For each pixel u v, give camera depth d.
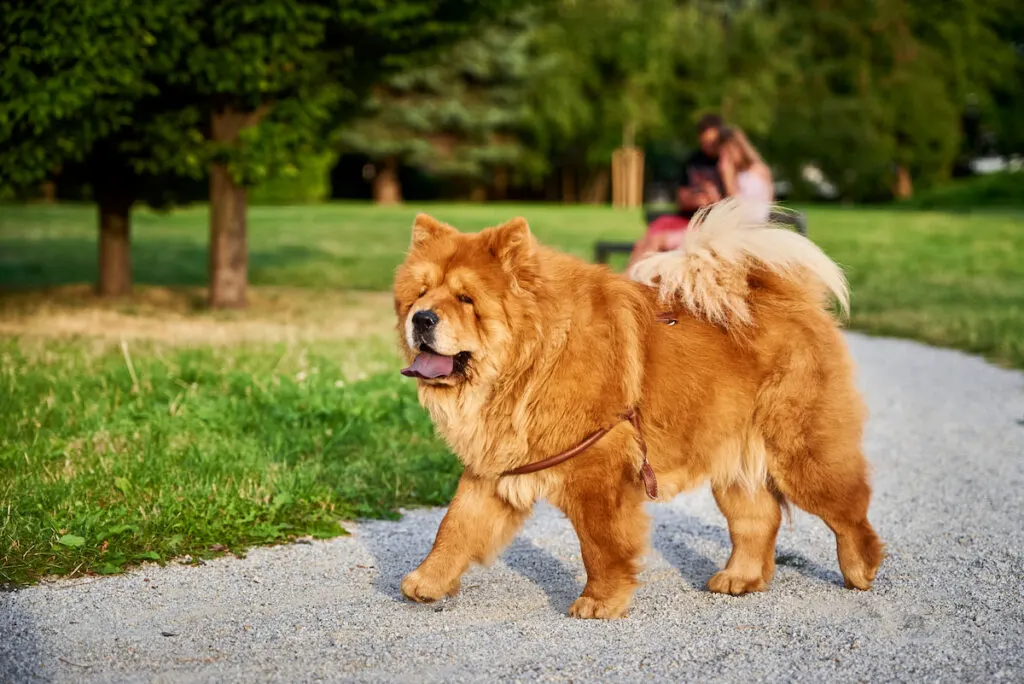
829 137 41.81
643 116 43.06
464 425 4.11
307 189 39.50
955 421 7.68
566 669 3.54
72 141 9.46
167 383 7.45
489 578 4.59
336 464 6.02
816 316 4.44
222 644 3.74
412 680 3.43
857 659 3.63
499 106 42.12
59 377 7.53
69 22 8.49
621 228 26.39
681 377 4.19
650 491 4.05
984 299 13.85
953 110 42.84
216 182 11.94
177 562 4.65
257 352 9.08
